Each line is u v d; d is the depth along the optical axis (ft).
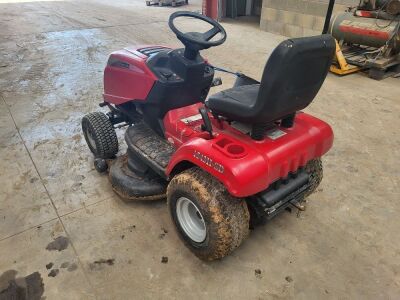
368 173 8.43
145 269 5.84
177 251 6.19
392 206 7.37
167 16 26.68
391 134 10.19
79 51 17.65
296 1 19.81
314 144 5.67
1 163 8.62
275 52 4.25
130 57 7.19
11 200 7.39
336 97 12.71
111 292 5.43
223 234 5.13
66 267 5.86
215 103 5.45
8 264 5.90
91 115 8.26
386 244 6.41
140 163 7.18
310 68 4.72
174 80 6.48
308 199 7.53
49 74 14.55
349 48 17.01
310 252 6.22
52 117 10.95
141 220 6.89
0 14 26.48
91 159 8.88
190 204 5.78
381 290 5.54
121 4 32.58
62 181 8.02
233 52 17.71
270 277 5.73
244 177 4.62
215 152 4.93
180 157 5.52
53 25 23.12
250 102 5.08
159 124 7.08
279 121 5.80
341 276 5.77
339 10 18.15
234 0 26.09
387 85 13.99
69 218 6.92
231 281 5.65
